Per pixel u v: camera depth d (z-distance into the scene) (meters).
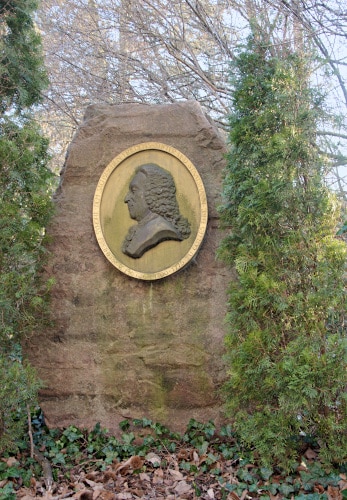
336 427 3.94
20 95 5.15
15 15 5.27
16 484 4.04
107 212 5.10
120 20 10.48
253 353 4.21
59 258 5.09
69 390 4.98
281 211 4.27
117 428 4.89
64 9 11.00
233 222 4.60
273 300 4.25
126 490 4.00
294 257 4.25
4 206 4.62
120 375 4.96
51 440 4.76
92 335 5.02
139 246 4.89
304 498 3.70
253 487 3.96
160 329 4.98
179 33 10.44
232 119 4.62
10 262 4.68
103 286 5.05
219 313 4.97
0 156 4.69
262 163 4.46
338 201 4.36
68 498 3.80
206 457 4.48
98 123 5.33
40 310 4.95
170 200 5.03
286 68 4.55
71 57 10.91
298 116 4.39
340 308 4.14
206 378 4.89
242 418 4.45
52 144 12.51
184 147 5.22
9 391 4.28
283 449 4.08
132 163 5.17
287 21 7.66
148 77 10.58
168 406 4.91
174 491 4.00
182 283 5.03
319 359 4.00
